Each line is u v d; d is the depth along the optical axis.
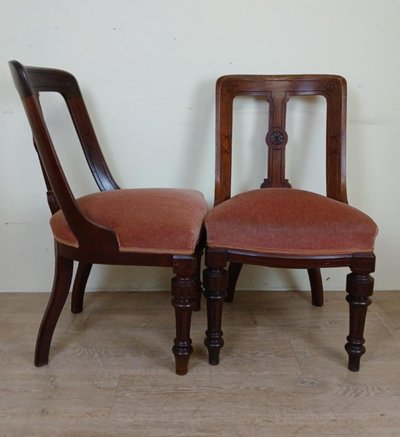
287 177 1.59
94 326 1.44
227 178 1.42
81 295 1.51
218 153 1.41
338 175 1.38
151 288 1.71
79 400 1.10
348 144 1.55
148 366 1.23
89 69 1.48
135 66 1.48
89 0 1.42
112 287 1.71
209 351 1.22
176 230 1.06
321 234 1.08
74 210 1.05
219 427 1.01
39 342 1.21
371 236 1.08
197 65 1.48
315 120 1.53
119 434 0.99
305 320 1.48
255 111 1.52
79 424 1.02
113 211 1.10
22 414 1.05
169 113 1.52
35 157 1.56
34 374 1.20
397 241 1.65
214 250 1.13
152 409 1.07
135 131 1.54
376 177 1.58
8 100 1.49
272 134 1.43
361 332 1.17
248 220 1.11
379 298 1.63
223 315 1.51
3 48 1.45
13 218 1.62
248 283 1.71
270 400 1.10
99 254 1.10
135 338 1.38
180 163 1.57
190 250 1.07
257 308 1.57
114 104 1.51
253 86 1.40
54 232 1.16
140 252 1.08
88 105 1.51
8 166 1.57
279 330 1.42
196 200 1.24
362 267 1.10
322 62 1.47
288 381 1.17
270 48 1.46
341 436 0.99
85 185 1.59
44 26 1.43
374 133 1.54
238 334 1.40
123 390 1.13
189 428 1.01
